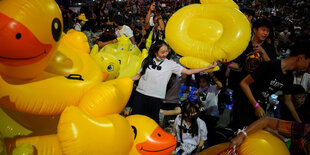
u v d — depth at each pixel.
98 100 2.38
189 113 3.85
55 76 2.47
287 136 2.45
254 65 3.79
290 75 3.08
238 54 4.36
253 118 3.54
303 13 17.67
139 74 4.05
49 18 1.97
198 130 3.94
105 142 2.31
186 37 4.75
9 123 2.42
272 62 3.05
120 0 24.45
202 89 4.87
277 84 3.12
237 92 3.75
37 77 2.33
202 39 4.65
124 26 7.40
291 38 9.30
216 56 4.45
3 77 2.16
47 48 2.04
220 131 4.54
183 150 3.97
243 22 4.45
